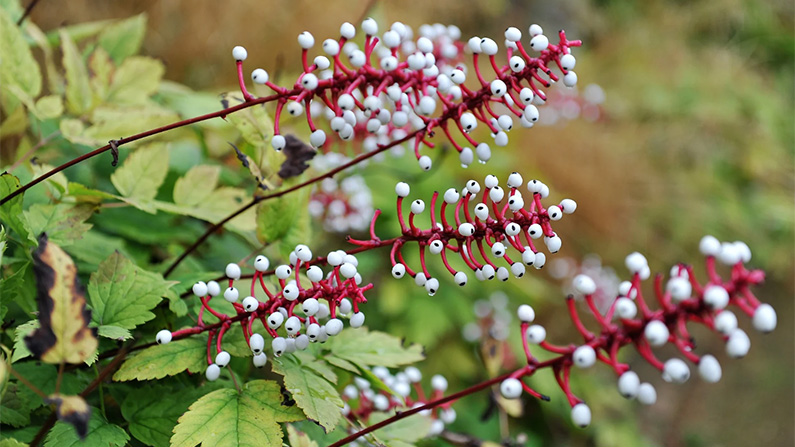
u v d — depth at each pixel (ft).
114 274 3.03
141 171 3.46
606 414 10.44
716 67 19.08
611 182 11.96
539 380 8.57
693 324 15.10
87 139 3.54
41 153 4.02
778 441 14.06
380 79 2.90
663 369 2.42
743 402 14.51
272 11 7.93
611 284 9.55
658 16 20.11
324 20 8.31
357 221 5.37
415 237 2.85
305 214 3.52
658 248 13.61
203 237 3.50
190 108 4.73
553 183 11.02
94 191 3.25
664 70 17.89
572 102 9.13
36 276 2.58
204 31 7.61
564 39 2.84
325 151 4.18
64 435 2.80
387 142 3.92
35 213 3.22
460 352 8.25
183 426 2.81
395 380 3.55
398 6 9.61
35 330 2.57
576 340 10.57
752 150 17.49
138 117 3.65
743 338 2.36
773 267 16.35
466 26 12.60
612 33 18.02
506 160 8.84
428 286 2.84
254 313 2.85
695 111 17.03
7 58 3.54
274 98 2.88
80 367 3.16
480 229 2.79
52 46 4.74
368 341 3.35
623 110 15.97
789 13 22.67
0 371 2.60
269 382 2.97
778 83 21.49
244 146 3.55
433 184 7.98
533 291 8.55
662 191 14.40
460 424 7.70
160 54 7.57
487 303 7.79
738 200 16.56
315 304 2.76
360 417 3.44
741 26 21.58
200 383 3.15
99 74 3.93
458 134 8.19
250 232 3.81
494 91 2.85
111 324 2.97
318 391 2.96
